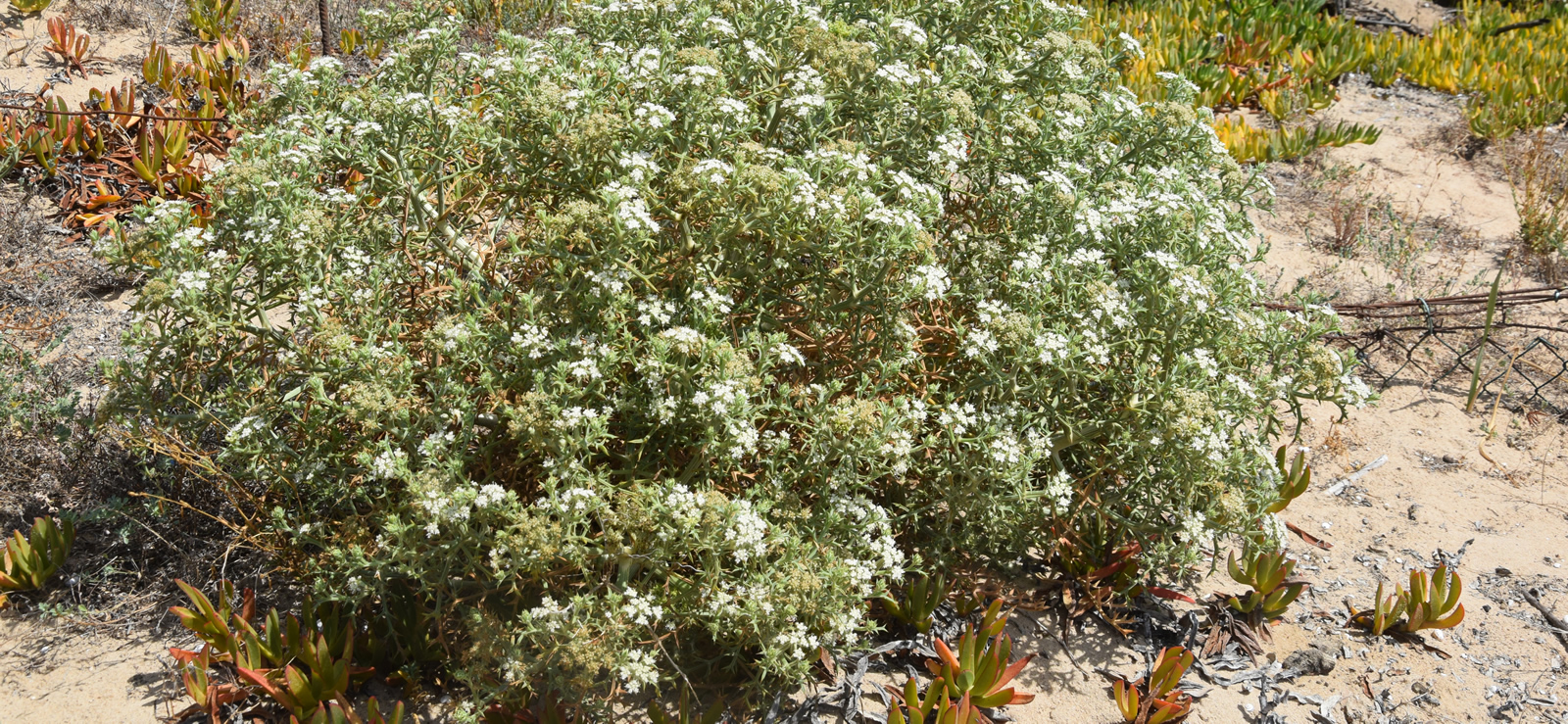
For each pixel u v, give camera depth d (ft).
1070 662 14.88
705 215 13.62
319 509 14.46
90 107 23.31
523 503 13.98
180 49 28.14
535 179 14.76
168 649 13.62
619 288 12.37
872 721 13.51
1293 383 15.42
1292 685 14.89
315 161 14.88
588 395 12.78
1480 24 44.24
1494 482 19.31
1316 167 32.12
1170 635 15.47
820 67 16.05
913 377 15.38
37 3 27.09
